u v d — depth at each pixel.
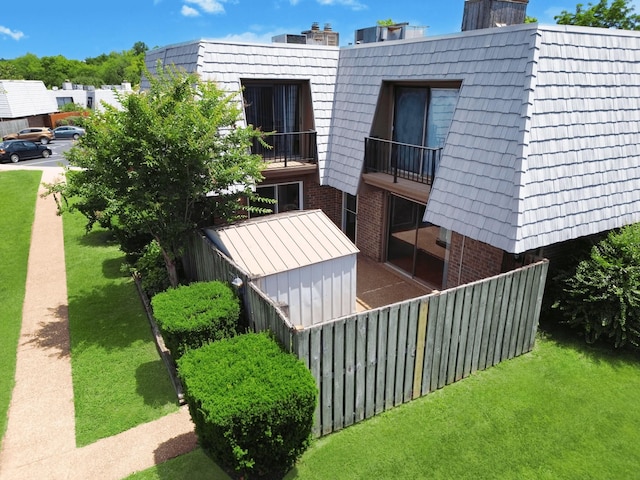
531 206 8.16
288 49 13.20
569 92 8.54
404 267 12.89
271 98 13.68
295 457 5.95
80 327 9.80
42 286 11.92
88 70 122.88
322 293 9.27
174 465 6.16
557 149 8.43
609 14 27.31
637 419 6.92
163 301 7.90
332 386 6.52
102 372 8.24
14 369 8.35
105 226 14.04
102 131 8.89
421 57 10.86
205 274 10.20
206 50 12.23
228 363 6.03
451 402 7.34
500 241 8.23
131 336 9.43
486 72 9.12
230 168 9.54
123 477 6.00
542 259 8.33
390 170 12.45
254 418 5.28
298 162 14.05
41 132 44.56
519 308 8.20
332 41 18.36
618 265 8.58
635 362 8.32
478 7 11.05
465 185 9.07
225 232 9.58
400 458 6.24
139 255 12.82
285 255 9.05
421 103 11.44
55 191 9.85
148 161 8.66
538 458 6.23
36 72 114.44
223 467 6.07
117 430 6.84
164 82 9.86
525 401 7.32
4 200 21.12
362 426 6.86
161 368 8.34
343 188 12.91
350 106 13.09
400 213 12.63
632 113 9.43
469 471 6.03
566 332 9.32
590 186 8.85
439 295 7.09
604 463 6.15
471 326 7.66
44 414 7.21
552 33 8.41
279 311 6.59
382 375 6.93
